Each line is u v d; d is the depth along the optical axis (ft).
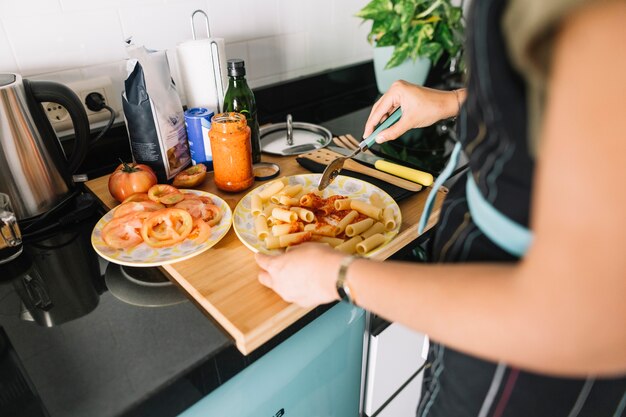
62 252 2.24
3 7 2.48
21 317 1.78
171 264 1.99
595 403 1.36
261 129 3.49
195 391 1.55
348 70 4.47
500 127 1.01
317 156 3.00
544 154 0.79
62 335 1.67
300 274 1.42
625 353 0.79
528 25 0.80
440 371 1.55
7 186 2.25
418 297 1.02
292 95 4.09
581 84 0.71
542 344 0.82
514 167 1.03
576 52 0.72
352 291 1.24
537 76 0.85
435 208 2.39
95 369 1.51
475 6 0.95
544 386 1.26
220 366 1.61
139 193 2.45
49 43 2.70
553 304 0.78
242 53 3.63
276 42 3.82
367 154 3.06
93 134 2.97
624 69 0.68
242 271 1.95
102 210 2.60
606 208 0.70
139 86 2.44
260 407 1.91
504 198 1.11
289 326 1.78
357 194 2.51
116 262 1.95
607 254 0.71
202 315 1.76
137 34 3.02
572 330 0.78
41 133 2.34
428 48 3.76
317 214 2.34
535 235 0.82
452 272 1.01
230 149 2.46
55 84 2.33
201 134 2.78
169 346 1.60
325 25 4.12
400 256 2.23
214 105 3.02
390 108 2.57
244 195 2.60
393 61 3.77
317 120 3.98
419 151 3.28
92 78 2.93
